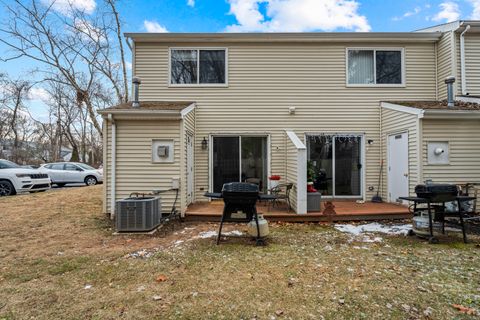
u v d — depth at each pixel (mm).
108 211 6617
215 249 4484
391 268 3666
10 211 7340
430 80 8430
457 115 6441
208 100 8312
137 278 3396
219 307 2719
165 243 4836
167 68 8297
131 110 6277
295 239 5047
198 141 8250
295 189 6656
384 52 8469
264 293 2998
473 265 3779
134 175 6566
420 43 8438
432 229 4887
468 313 2604
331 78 8391
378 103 8383
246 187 4680
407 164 7031
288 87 8367
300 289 3084
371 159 8344
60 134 28234
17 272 3588
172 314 2600
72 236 5270
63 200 8828
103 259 4051
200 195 8172
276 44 8398
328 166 8359
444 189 4770
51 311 2662
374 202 7926
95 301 2846
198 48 8336
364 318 2529
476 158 6637
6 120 26453
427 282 3246
